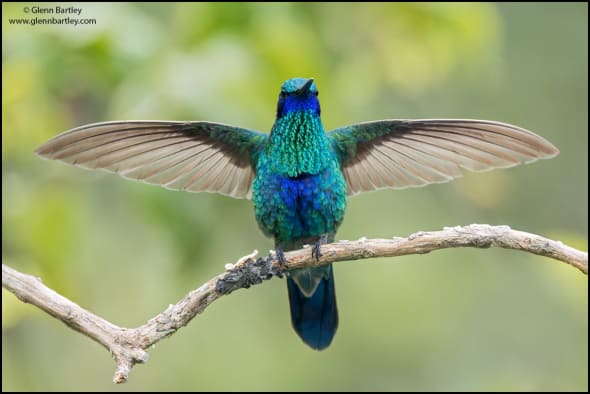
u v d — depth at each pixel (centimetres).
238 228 1284
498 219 1609
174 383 1497
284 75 1017
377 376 1544
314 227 892
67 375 1382
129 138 846
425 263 1612
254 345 1531
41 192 1040
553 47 1659
